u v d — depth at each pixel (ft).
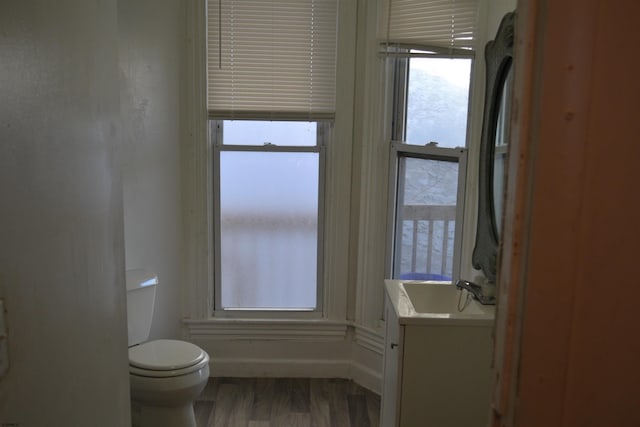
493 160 6.78
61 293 3.16
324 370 9.98
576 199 1.83
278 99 9.35
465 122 8.11
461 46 8.01
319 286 10.02
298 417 8.50
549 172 1.85
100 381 3.78
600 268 1.85
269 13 9.18
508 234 2.01
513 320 2.00
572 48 1.77
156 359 7.16
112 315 4.02
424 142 8.68
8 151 2.58
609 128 1.79
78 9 3.39
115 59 4.10
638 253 1.82
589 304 1.87
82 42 3.46
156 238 8.88
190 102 9.33
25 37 2.73
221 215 9.89
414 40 8.39
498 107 6.67
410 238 9.03
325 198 9.77
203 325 9.86
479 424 5.78
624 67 1.76
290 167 9.78
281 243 10.00
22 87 2.70
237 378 9.91
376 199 9.13
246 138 9.74
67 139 3.23
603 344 1.88
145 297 7.97
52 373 3.06
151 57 8.49
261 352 9.98
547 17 1.79
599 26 1.75
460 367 5.70
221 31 9.22
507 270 2.02
